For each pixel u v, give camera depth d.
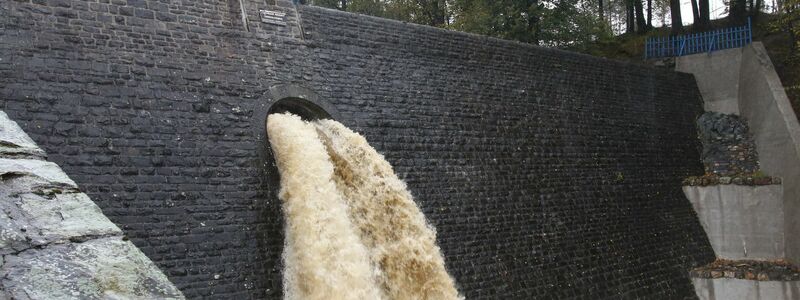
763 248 21.83
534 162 19.75
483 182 18.14
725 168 24.17
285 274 13.72
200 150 13.62
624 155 22.53
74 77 12.70
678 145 24.59
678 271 21.39
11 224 4.77
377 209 14.99
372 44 17.52
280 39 15.86
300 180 13.83
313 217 13.35
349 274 13.30
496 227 17.75
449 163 17.69
